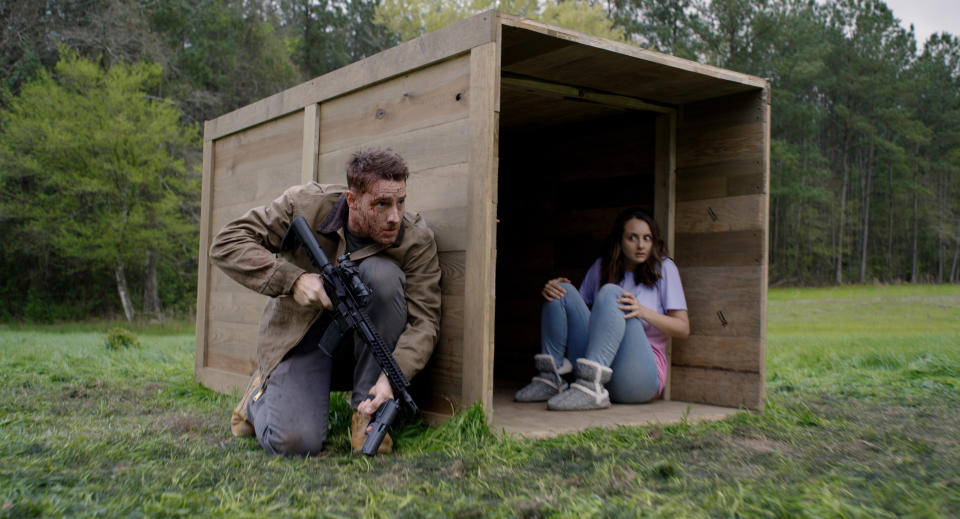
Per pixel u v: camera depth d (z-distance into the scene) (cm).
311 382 279
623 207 460
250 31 2533
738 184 392
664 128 427
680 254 418
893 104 3922
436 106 316
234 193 462
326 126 383
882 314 1600
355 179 267
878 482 220
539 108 446
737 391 383
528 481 226
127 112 1789
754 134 387
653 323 380
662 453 268
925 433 312
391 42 2969
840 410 382
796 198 3462
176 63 2286
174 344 843
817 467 243
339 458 263
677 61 356
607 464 242
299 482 227
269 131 431
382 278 273
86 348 754
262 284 269
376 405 263
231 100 2486
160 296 2352
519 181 534
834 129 3878
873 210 4081
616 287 374
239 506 198
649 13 2789
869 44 3703
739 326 386
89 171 1791
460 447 268
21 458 247
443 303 306
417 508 196
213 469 242
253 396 297
